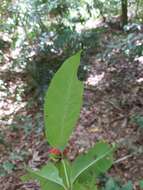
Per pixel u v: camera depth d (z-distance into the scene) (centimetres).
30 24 817
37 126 637
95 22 991
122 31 922
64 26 798
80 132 595
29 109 702
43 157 559
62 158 138
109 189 336
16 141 614
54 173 139
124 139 555
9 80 798
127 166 492
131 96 670
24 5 823
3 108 725
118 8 1023
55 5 792
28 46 809
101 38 881
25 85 759
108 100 673
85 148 553
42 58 766
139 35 636
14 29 877
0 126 665
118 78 733
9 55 890
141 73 730
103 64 784
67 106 134
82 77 759
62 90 132
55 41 761
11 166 543
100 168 143
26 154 572
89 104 667
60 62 748
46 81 729
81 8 902
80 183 142
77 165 142
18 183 512
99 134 586
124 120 607
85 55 789
